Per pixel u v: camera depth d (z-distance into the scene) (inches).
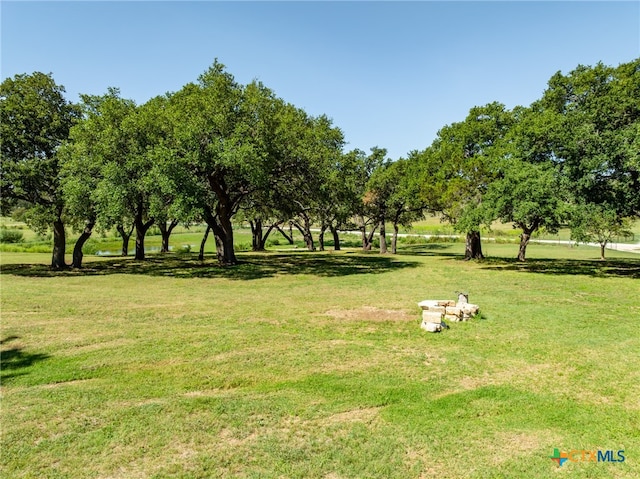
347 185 905.5
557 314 394.0
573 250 1371.8
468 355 276.5
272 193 924.0
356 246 1749.5
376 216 1289.4
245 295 514.9
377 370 249.6
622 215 662.5
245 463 155.3
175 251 1433.3
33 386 225.6
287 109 871.7
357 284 611.2
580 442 169.9
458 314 365.1
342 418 190.4
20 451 161.9
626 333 327.3
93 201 679.7
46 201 757.3
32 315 389.4
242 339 312.5
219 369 250.8
